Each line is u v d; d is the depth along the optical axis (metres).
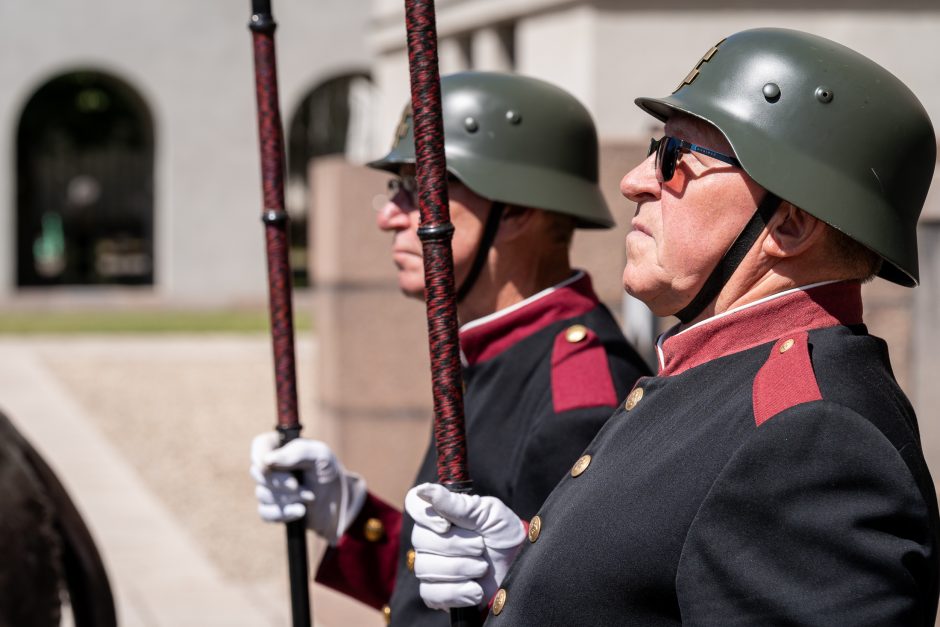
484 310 3.18
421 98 2.31
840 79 2.05
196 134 24.02
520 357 3.04
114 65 23.78
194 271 24.17
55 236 31.41
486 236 3.16
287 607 7.16
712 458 1.95
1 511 3.50
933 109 7.58
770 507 1.82
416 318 6.41
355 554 3.19
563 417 2.81
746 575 1.81
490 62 9.52
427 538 2.33
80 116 29.23
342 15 24.66
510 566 2.32
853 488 1.80
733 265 2.09
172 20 23.86
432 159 2.31
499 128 3.18
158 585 7.53
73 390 14.70
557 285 3.18
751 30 2.18
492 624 2.16
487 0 9.35
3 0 23.38
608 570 1.98
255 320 22.16
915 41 7.59
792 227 2.05
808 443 1.83
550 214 3.19
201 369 16.36
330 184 6.41
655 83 8.16
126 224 30.42
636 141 5.71
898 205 2.07
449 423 2.34
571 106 3.31
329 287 6.46
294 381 2.97
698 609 1.85
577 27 8.27
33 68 23.53
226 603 7.21
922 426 4.72
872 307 4.95
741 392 2.00
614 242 5.72
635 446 2.09
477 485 2.98
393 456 6.41
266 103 2.91
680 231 2.10
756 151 2.02
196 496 9.87
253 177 24.23
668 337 2.24
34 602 3.53
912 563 1.77
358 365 6.38
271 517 2.97
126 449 11.62
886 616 1.74
